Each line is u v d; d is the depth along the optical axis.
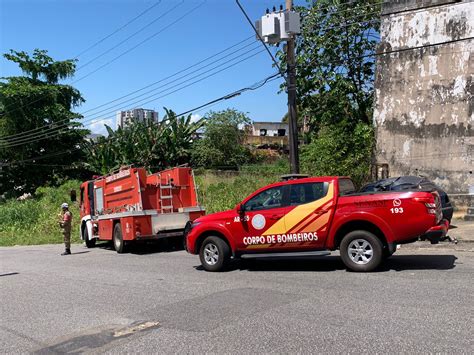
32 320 6.84
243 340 5.33
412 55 18.08
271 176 27.88
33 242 21.94
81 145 46.12
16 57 44.50
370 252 8.65
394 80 18.45
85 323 6.49
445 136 17.50
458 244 11.66
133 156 34.69
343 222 8.75
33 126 44.25
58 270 11.85
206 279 9.21
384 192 8.66
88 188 18.05
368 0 24.06
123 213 14.73
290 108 15.37
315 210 8.98
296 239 9.15
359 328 5.48
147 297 7.88
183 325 6.07
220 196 24.33
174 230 14.99
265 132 73.44
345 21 23.97
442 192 12.55
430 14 17.69
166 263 11.95
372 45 24.86
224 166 39.75
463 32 17.12
